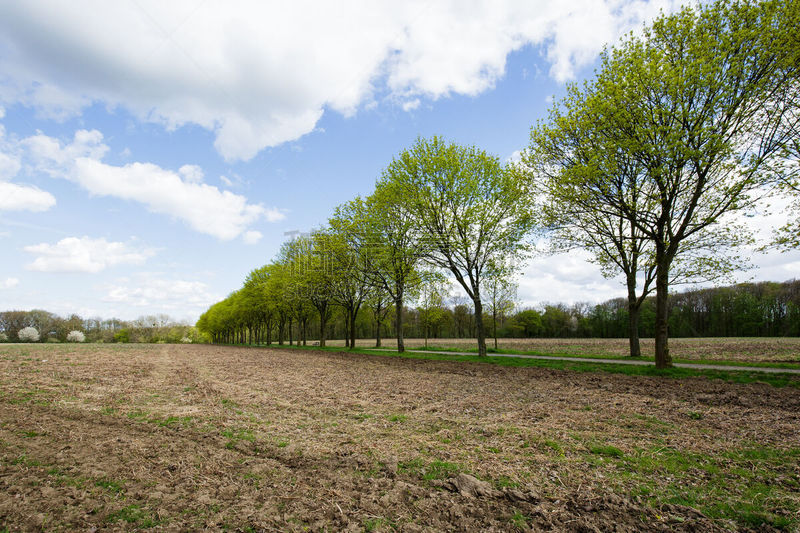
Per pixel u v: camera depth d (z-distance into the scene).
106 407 11.56
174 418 10.34
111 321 131.38
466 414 11.16
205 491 5.94
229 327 103.94
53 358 26.97
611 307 95.00
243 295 72.75
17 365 21.56
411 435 9.03
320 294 46.47
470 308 73.44
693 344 50.66
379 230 35.03
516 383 16.88
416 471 6.80
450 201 29.50
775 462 7.22
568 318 88.88
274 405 12.45
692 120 17.42
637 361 23.89
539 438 8.76
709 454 7.69
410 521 5.13
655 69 17.06
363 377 19.77
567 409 11.65
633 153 18.20
